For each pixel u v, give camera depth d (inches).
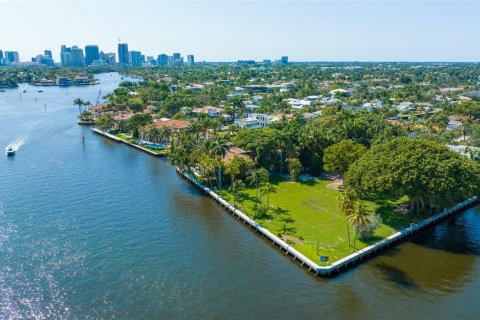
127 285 2444.6
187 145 4884.4
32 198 3949.3
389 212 3508.9
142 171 5068.9
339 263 2615.7
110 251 2869.1
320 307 2263.8
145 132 6781.5
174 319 2140.7
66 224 3336.6
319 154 4825.3
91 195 4084.6
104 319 2135.8
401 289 2439.7
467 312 2231.8
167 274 2578.7
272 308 2247.8
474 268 2684.5
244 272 2615.7
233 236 3159.5
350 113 6638.8
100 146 6579.7
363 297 2361.0
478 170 3339.1
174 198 4045.3
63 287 2416.3
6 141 6678.2
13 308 2213.3
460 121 7509.8
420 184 3125.0
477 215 3631.9
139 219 3476.9
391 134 5502.0
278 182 4485.7
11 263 2677.2
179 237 3127.5
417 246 2989.7
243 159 4451.3
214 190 4202.8
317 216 3442.4
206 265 2696.9
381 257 2819.9
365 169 3427.7
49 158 5644.7
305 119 7367.1
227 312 2204.7
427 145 3344.0
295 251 2785.4
